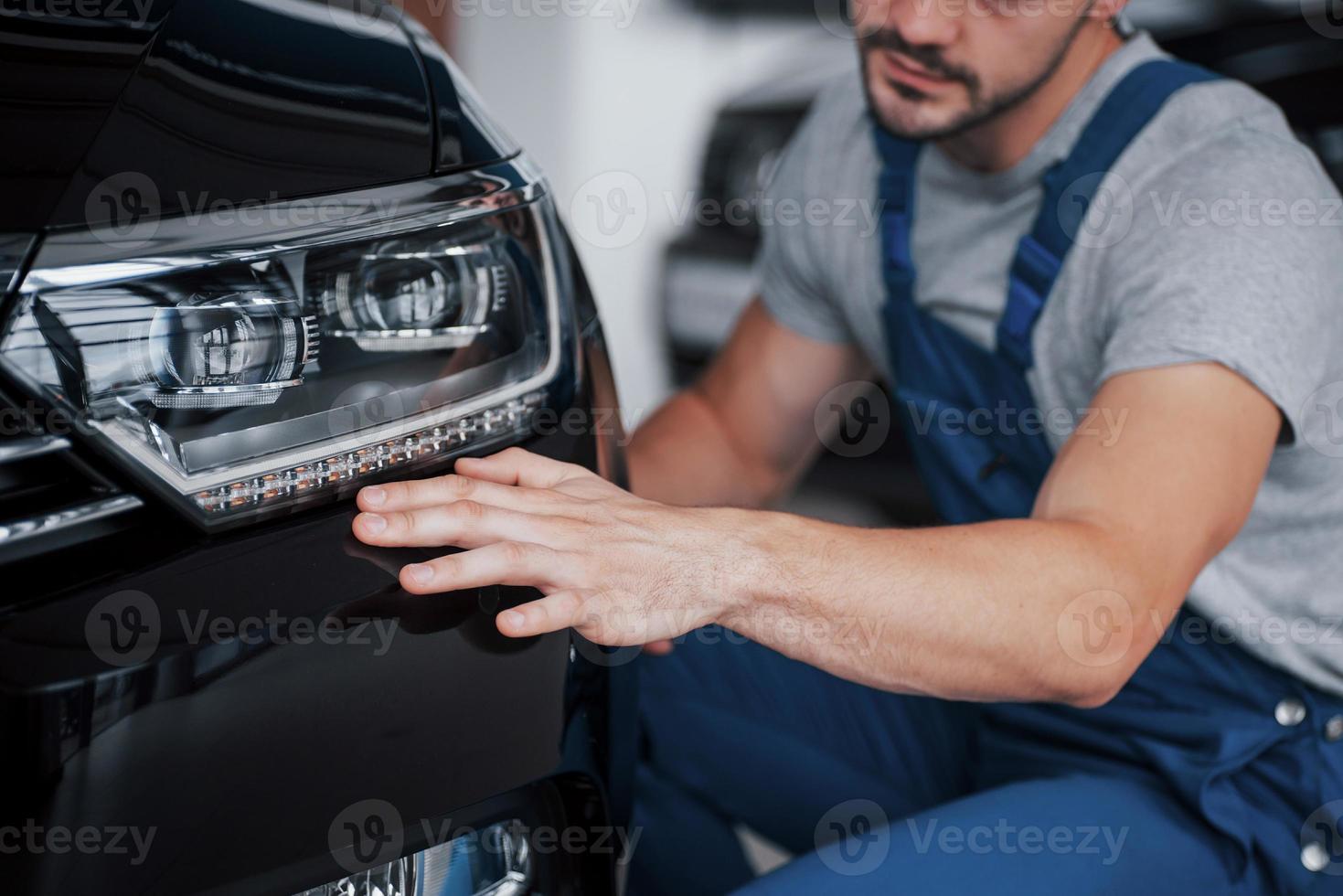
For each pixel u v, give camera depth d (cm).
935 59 104
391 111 96
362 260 86
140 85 88
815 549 87
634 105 309
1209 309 94
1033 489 118
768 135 245
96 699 73
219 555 78
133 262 79
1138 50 109
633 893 128
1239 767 103
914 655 88
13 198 79
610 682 90
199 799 74
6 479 78
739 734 130
